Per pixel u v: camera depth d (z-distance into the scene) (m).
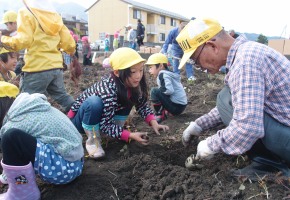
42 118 2.01
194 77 7.10
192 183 2.15
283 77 1.95
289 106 1.99
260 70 1.89
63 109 4.32
